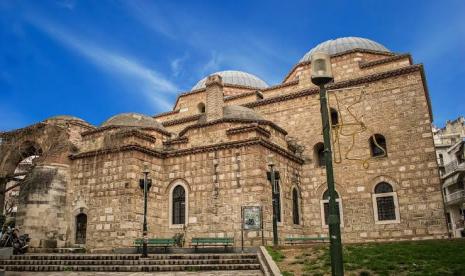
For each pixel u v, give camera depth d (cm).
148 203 2772
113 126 3006
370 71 3328
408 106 2956
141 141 2898
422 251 1593
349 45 3925
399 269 1382
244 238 2494
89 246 2752
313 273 1386
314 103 3328
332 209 904
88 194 2880
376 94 3088
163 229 2828
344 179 3056
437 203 2722
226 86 4425
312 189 3170
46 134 3158
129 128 2930
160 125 3356
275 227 2177
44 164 2952
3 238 2677
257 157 2600
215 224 2636
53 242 2831
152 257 2084
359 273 1361
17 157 3462
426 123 2872
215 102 3123
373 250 1681
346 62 3434
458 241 1748
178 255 2045
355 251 1688
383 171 2938
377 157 2981
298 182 3145
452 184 5494
